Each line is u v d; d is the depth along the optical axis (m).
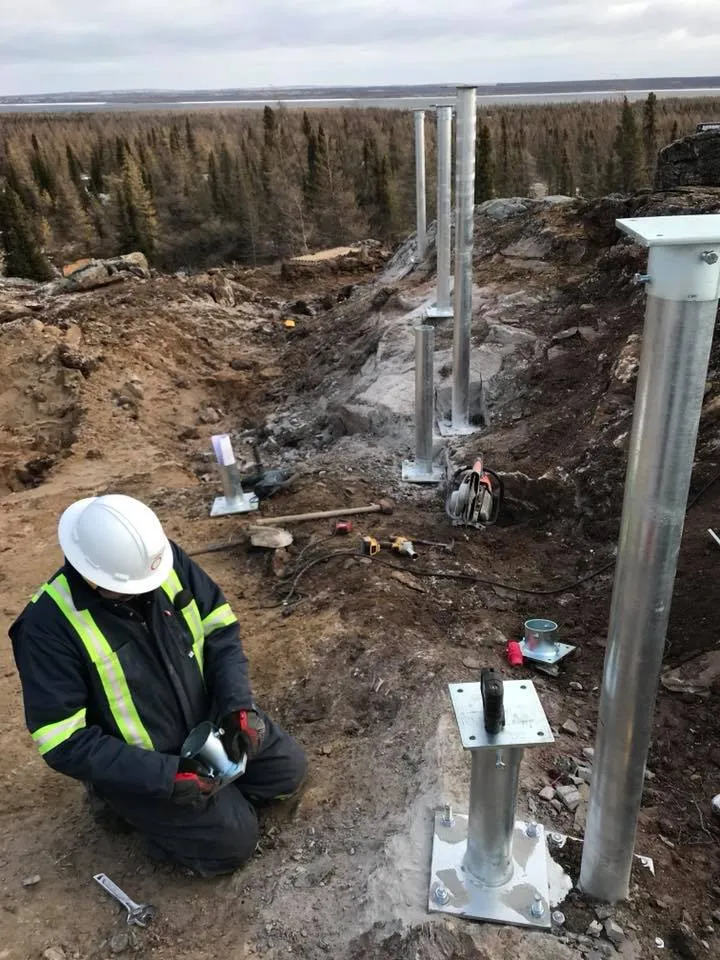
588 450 6.11
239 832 3.08
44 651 2.74
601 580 5.02
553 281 9.76
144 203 48.38
